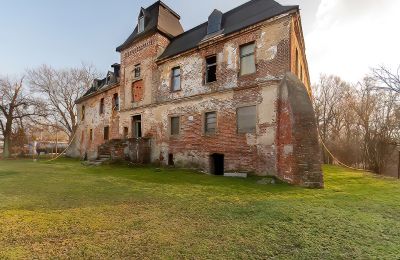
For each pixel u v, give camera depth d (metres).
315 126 9.70
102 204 6.21
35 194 7.27
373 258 3.39
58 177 11.00
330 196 7.32
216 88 14.09
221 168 13.95
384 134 22.56
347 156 27.31
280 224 4.75
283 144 10.36
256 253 3.52
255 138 11.92
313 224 4.77
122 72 21.02
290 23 11.48
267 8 13.20
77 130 30.33
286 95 10.45
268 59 12.02
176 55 16.47
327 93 36.47
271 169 11.06
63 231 4.26
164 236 4.11
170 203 6.40
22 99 31.16
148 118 18.02
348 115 30.22
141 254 3.42
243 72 13.14
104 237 4.02
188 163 14.95
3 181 9.75
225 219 5.07
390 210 5.79
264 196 7.30
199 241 3.91
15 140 33.34
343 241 3.97
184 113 15.61
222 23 15.13
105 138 24.55
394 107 22.20
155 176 11.63
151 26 18.78
